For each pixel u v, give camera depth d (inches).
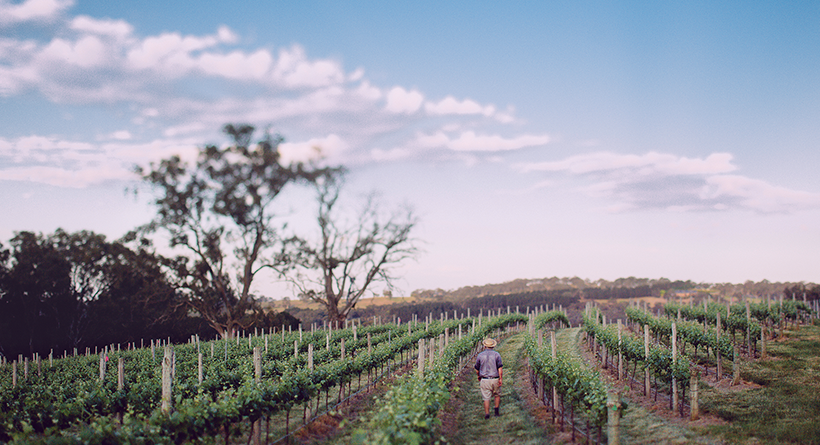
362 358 585.0
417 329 1283.2
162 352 1075.3
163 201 1672.0
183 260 1788.9
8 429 321.1
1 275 1852.9
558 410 413.7
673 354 410.0
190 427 280.5
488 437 364.2
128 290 2001.7
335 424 431.8
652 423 362.0
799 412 331.9
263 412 339.6
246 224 1758.1
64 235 1983.3
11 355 1795.0
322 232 1798.7
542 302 3011.8
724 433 304.5
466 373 706.8
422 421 269.3
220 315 1897.1
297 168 1759.4
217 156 1705.2
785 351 572.4
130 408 370.0
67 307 1962.4
